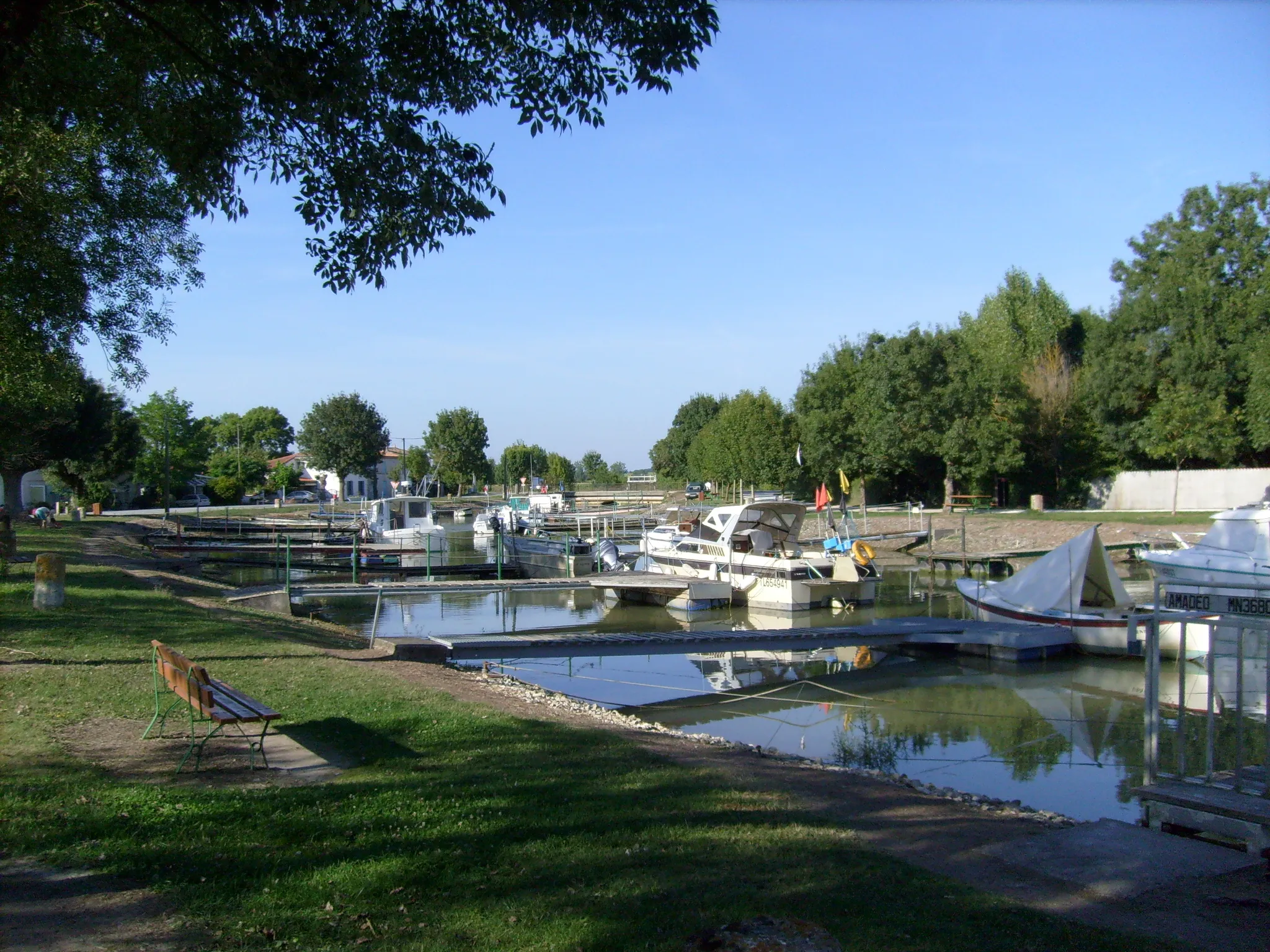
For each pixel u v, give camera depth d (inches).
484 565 1400.1
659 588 1087.0
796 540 1233.4
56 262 550.9
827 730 567.2
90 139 529.7
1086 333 2379.4
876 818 297.7
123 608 626.8
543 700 548.7
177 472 3009.4
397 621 1053.8
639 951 183.9
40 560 593.0
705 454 2984.7
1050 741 532.7
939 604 1147.3
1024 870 249.6
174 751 319.6
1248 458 1764.3
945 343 1966.0
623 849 242.8
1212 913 220.5
